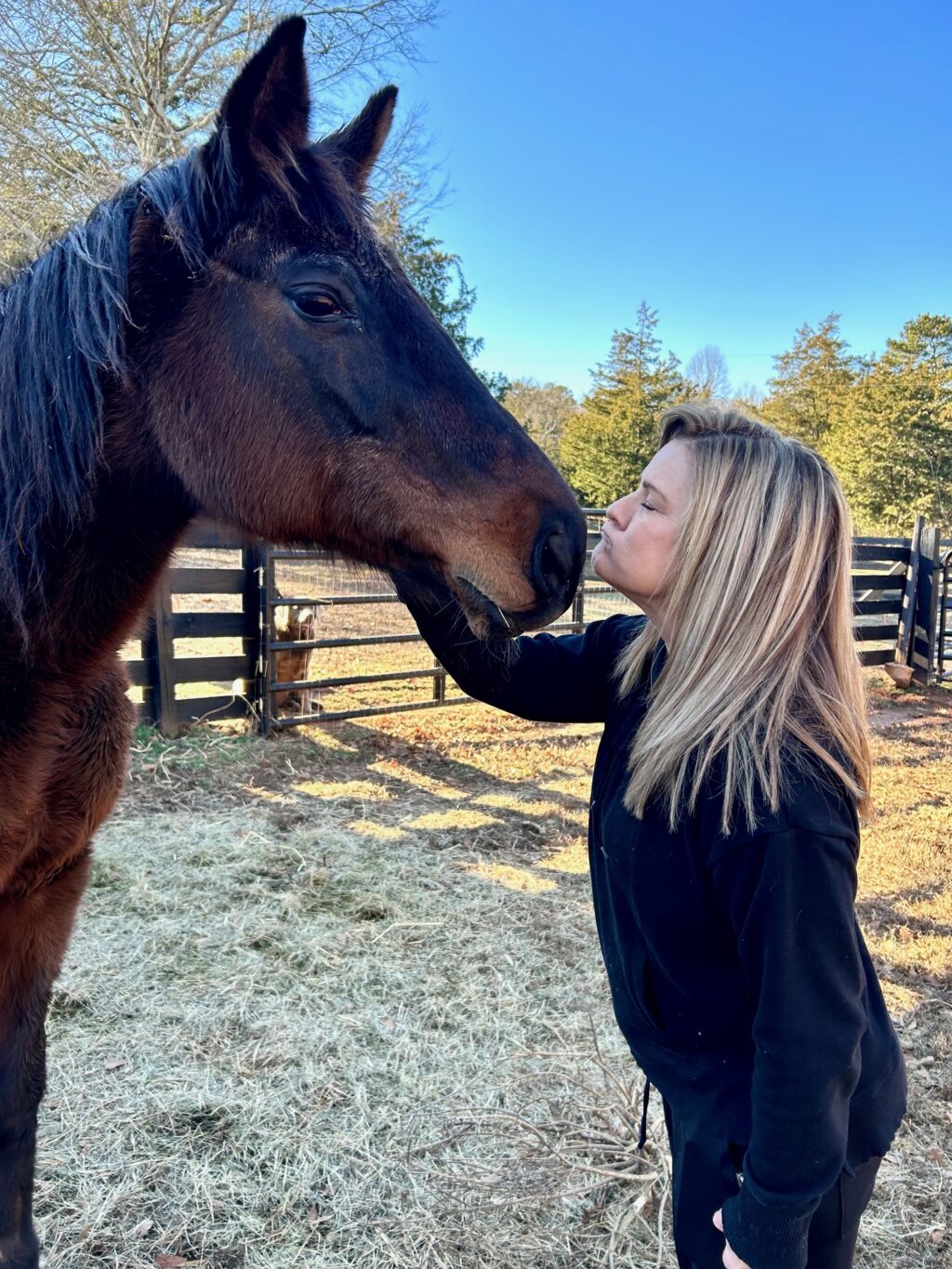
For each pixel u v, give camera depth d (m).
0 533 1.49
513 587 1.54
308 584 6.51
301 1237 2.00
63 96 10.84
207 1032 2.71
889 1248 2.04
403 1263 1.94
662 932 1.23
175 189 1.54
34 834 1.60
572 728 7.11
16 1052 1.74
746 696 1.15
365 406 1.54
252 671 6.15
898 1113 1.33
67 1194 2.06
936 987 3.22
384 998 2.96
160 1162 2.17
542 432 46.47
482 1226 2.05
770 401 40.62
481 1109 2.42
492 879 3.99
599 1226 2.08
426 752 6.15
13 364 1.51
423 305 1.64
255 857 4.04
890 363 32.53
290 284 1.53
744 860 1.09
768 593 1.19
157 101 10.87
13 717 1.52
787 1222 1.07
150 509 1.62
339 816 4.72
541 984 3.10
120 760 1.80
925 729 7.73
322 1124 2.34
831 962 1.07
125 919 3.39
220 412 1.56
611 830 1.31
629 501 1.42
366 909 3.58
